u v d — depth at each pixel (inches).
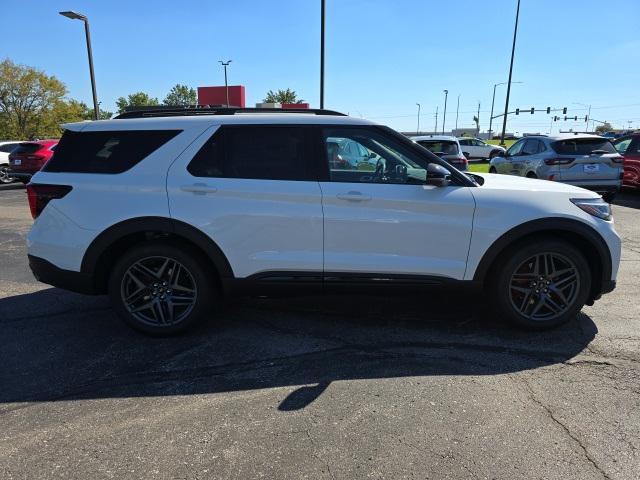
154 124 156.3
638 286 208.8
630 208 419.5
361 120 155.4
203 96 1834.4
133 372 138.2
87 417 116.0
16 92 1936.5
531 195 154.0
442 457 100.3
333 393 125.8
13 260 263.9
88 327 170.2
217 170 153.0
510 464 98.1
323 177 152.6
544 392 125.0
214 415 116.4
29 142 632.4
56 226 154.5
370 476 95.0
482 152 1285.7
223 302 191.2
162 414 117.1
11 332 166.1
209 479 94.6
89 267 154.3
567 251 154.3
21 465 98.9
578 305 158.9
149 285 159.3
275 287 155.3
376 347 152.3
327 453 102.0
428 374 135.1
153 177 152.5
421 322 171.3
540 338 157.3
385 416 115.1
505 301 157.5
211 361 144.4
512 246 155.7
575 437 106.5
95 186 153.0
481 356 145.4
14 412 118.3
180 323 158.6
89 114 2578.7
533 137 466.0
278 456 101.2
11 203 498.3
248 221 150.9
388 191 150.8
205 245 151.5
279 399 123.3
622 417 113.8
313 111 167.5
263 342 156.8
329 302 190.5
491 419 113.4
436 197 150.9
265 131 154.3
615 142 546.0
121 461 100.0
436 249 152.8
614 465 97.7
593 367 137.9
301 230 151.6
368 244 152.2
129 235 158.2
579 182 413.4
